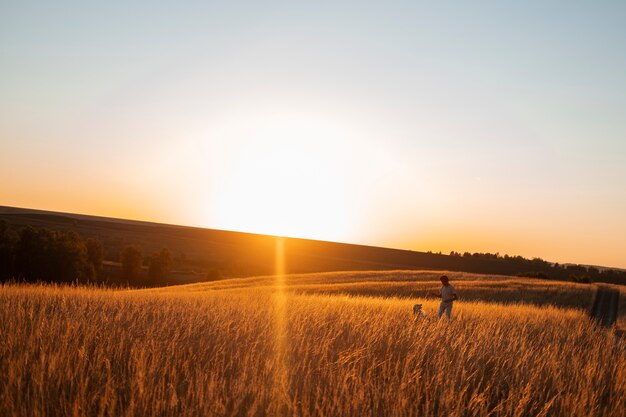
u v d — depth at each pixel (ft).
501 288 193.16
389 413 18.60
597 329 51.96
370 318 39.58
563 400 21.61
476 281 219.82
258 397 18.84
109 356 23.63
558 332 47.52
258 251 500.33
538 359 28.30
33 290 50.72
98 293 53.52
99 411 17.47
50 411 17.49
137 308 38.29
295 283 208.85
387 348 28.60
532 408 20.88
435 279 232.94
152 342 24.64
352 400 18.93
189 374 21.52
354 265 472.03
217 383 19.67
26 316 31.09
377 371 25.11
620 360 30.53
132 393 18.08
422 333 32.81
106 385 18.54
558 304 167.53
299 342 29.09
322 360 25.40
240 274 386.73
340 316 39.75
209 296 61.00
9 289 50.52
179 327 30.09
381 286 178.19
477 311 67.15
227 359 25.09
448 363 25.48
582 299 188.55
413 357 25.72
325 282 214.28
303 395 19.89
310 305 50.34
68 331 25.68
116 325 30.81
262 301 55.98
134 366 21.34
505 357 28.86
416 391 21.58
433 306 75.10
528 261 538.06
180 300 50.55
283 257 482.28
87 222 549.13
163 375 20.01
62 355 21.59
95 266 255.29
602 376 26.89
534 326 53.83
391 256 525.75
